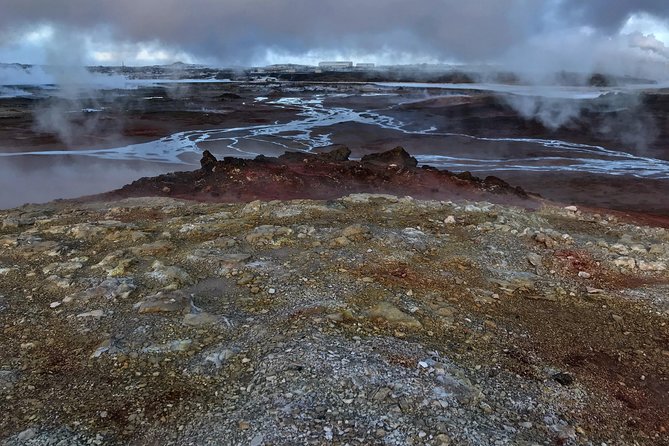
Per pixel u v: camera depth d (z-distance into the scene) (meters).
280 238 7.95
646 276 7.12
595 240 8.58
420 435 3.78
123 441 3.77
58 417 4.00
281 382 4.35
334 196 14.07
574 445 3.84
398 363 4.66
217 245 7.65
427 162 30.83
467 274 6.89
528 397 4.37
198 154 31.23
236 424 3.89
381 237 7.91
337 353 4.73
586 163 30.64
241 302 5.92
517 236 8.41
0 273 6.82
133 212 10.19
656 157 32.69
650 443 3.97
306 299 5.91
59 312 5.70
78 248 7.74
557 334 5.49
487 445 3.72
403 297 6.05
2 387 4.36
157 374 4.58
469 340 5.23
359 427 3.84
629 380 4.75
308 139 39.50
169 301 5.78
